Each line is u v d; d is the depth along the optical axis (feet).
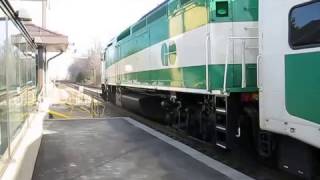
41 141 42.78
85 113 82.58
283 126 24.86
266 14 26.68
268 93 26.40
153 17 55.42
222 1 34.78
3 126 20.22
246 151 34.37
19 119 28.50
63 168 31.37
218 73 34.81
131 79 71.10
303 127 23.04
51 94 139.13
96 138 44.86
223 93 33.27
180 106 48.11
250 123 33.73
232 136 33.53
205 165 31.68
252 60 33.99
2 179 18.22
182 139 46.06
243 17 34.68
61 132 49.44
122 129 51.65
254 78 33.60
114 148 38.99
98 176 28.94
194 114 44.42
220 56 34.73
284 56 24.79
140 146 39.78
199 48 38.45
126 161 33.45
